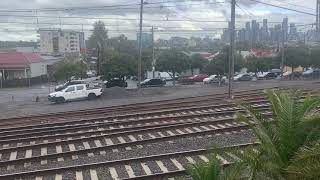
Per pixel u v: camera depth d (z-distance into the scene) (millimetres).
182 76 74875
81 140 18016
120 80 54781
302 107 8680
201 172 8570
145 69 72312
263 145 8664
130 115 24125
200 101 30062
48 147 17391
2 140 18719
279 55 78188
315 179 7695
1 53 75500
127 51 103188
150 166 13891
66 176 13164
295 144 8484
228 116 22859
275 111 9016
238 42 104688
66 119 25297
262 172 8875
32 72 74125
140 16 46562
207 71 65312
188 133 17875
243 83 56469
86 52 127500
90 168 13758
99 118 23562
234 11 33125
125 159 14234
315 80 58562
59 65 69250
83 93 40625
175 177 12547
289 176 8180
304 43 92688
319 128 8492
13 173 13453
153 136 18672
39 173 13281
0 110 36094
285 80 62312
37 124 23469
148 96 40281
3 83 66125
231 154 9461
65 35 149375
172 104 28969
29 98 47312
